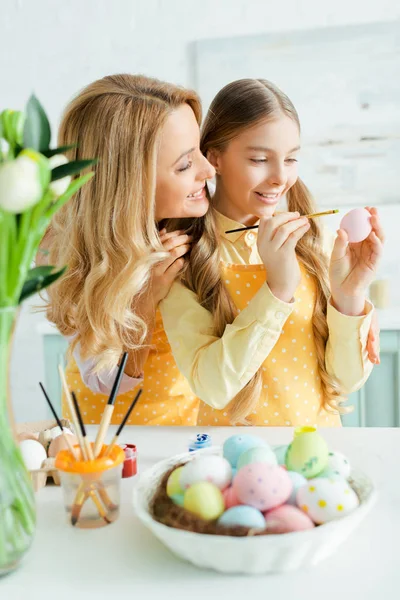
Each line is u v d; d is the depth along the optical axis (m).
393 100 2.47
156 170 1.22
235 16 2.56
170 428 1.15
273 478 0.66
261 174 1.30
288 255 1.13
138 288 1.22
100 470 0.76
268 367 1.28
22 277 0.60
